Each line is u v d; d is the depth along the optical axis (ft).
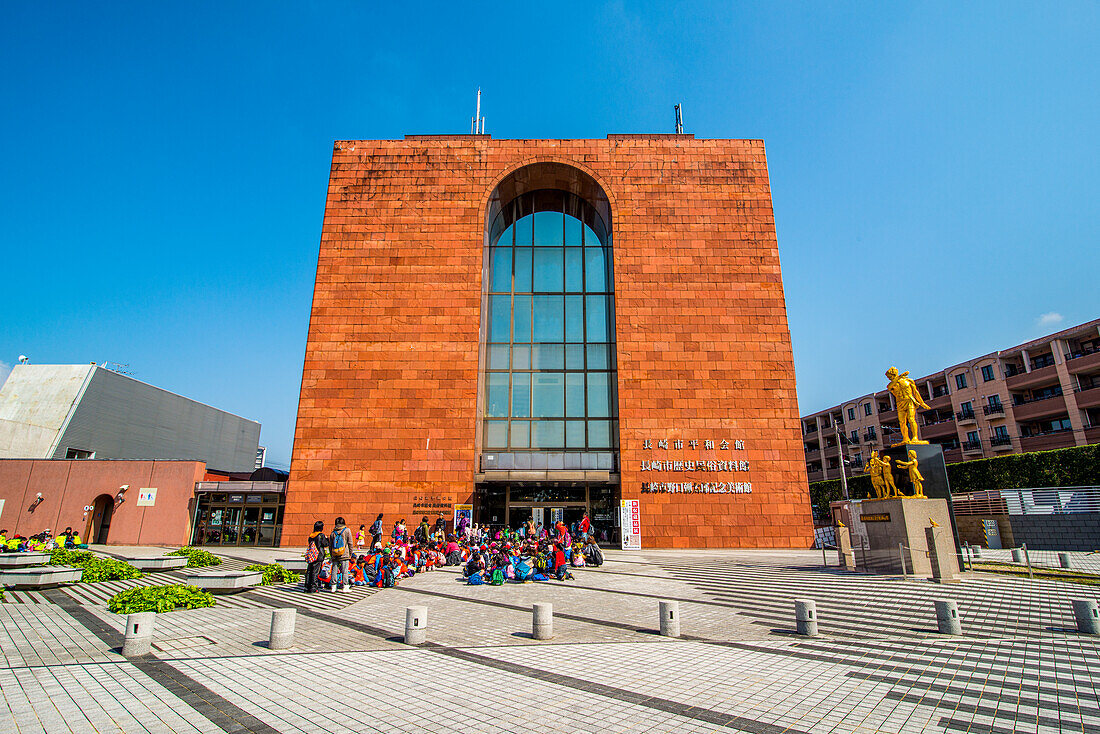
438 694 23.91
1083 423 145.18
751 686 24.84
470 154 118.62
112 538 109.70
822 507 201.36
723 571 69.77
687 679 25.96
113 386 171.63
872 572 65.00
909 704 22.44
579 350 120.37
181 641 33.96
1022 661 28.81
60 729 19.85
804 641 34.04
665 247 113.19
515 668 27.96
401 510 100.78
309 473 102.73
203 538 109.91
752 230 114.32
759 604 47.14
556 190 126.82
